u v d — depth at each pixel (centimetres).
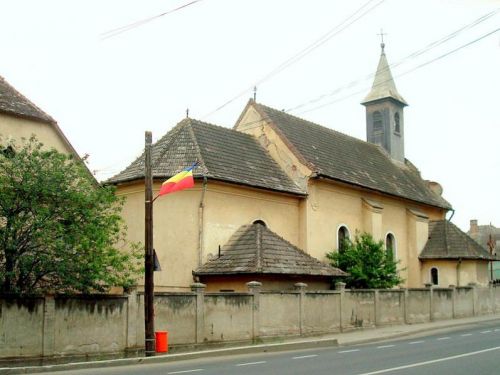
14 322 1667
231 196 2798
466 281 3847
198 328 2075
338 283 2662
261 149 3266
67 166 1830
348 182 3288
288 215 3062
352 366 1480
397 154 4484
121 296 1908
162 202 2720
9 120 2402
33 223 1677
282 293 2378
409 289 3103
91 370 1570
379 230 3500
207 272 2548
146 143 1977
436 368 1418
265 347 2067
